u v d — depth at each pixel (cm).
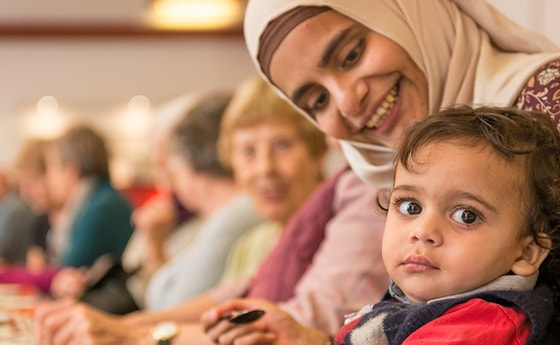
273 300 151
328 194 151
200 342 128
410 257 78
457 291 77
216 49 651
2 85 651
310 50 104
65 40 646
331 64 104
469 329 72
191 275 218
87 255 305
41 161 407
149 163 647
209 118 240
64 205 345
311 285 133
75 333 134
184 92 652
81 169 333
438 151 77
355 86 104
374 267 129
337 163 264
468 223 76
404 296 86
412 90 106
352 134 111
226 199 242
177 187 253
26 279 292
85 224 310
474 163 76
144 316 157
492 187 75
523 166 76
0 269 307
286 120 191
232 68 653
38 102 653
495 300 75
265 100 192
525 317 74
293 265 151
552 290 83
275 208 195
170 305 220
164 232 278
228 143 211
